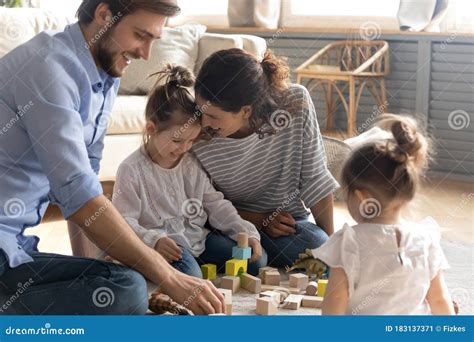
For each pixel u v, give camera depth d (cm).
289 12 602
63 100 195
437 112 509
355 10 574
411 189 186
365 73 516
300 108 267
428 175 499
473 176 491
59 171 193
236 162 264
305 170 271
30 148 198
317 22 590
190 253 253
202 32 464
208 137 262
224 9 619
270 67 259
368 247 184
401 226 187
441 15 523
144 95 427
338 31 561
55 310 197
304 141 269
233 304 231
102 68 211
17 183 198
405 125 189
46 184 206
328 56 570
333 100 569
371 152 187
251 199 279
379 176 185
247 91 247
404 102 531
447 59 505
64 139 193
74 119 196
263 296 232
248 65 247
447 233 340
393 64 534
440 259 188
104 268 200
